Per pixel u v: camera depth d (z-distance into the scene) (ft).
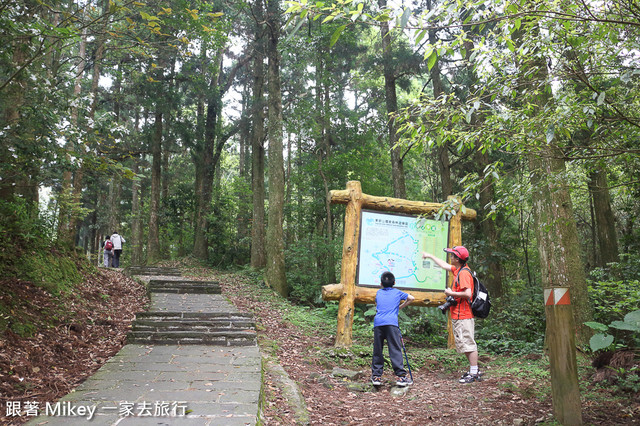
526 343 25.43
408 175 77.05
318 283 47.32
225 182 95.45
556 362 11.84
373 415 13.84
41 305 19.99
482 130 10.78
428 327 30.35
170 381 13.71
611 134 10.78
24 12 15.33
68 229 34.81
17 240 23.67
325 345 24.63
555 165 19.08
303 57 53.83
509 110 10.70
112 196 85.05
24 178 18.17
